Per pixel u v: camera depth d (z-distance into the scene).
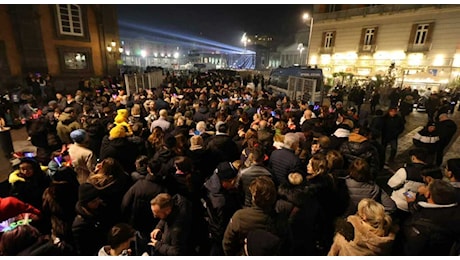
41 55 17.03
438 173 2.60
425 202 2.17
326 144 3.69
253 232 1.65
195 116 6.43
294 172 2.51
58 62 18.27
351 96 13.46
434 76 18.58
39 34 16.80
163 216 2.23
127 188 2.77
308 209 2.33
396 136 6.16
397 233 2.06
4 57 15.66
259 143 3.43
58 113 6.10
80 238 2.40
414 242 2.01
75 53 19.20
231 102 7.94
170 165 2.91
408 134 9.62
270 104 7.63
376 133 6.09
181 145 3.49
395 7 21.77
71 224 2.54
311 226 2.35
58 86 18.20
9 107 9.16
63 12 18.02
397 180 2.91
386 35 22.86
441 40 20.11
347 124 4.85
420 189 2.52
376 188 2.58
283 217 2.07
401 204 2.86
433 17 20.19
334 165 2.91
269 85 18.48
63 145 4.46
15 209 2.43
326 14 26.41
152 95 8.54
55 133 5.01
